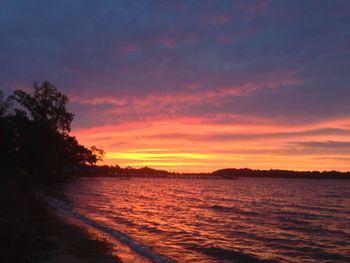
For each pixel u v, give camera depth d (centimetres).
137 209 4372
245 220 3534
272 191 10612
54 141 7969
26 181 3822
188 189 11444
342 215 4262
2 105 7362
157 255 1853
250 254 2036
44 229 2145
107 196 6675
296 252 2167
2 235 1395
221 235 2628
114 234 2367
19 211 2297
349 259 2017
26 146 7075
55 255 1598
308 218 3862
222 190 10994
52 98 8262
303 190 11519
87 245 1898
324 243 2466
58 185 9106
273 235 2703
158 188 11912
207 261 1839
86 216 3325
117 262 1628
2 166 3978
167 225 3023
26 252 1428
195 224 3166
